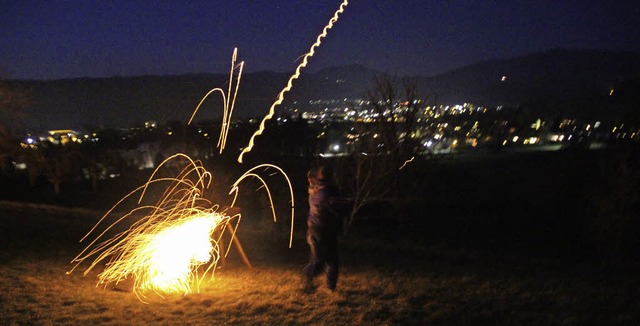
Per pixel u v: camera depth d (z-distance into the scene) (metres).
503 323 5.47
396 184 17.80
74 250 9.54
